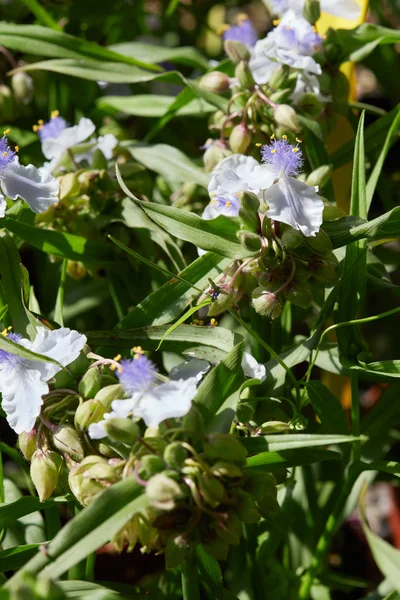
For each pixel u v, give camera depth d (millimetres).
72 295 881
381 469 726
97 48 838
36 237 759
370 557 855
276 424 699
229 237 697
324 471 810
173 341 716
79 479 654
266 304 692
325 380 830
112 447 663
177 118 919
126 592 708
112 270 804
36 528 752
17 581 624
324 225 704
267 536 764
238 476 647
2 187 717
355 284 727
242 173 701
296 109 779
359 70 1162
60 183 771
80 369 684
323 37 796
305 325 903
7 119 878
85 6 917
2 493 737
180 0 1081
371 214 936
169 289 729
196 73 990
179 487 632
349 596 833
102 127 894
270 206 687
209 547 644
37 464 670
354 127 848
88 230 780
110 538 633
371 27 814
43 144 795
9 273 727
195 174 810
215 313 701
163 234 776
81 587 679
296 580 777
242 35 825
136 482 638
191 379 657
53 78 902
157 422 644
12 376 677
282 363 700
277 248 688
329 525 742
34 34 838
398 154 948
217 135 866
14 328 717
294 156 692
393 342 915
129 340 720
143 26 995
